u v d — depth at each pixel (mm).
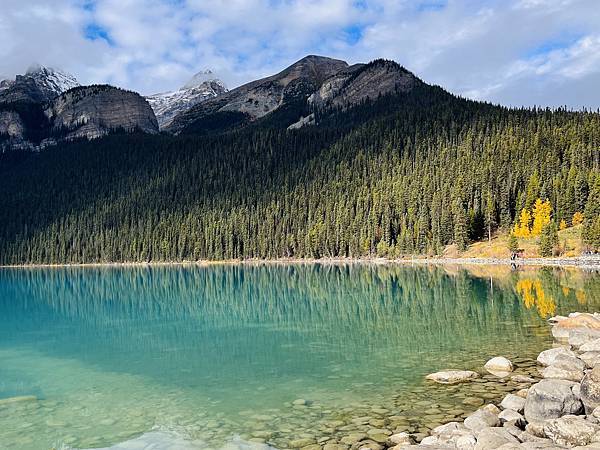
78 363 28391
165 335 36375
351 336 31922
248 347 30562
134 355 29953
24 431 17516
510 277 65688
